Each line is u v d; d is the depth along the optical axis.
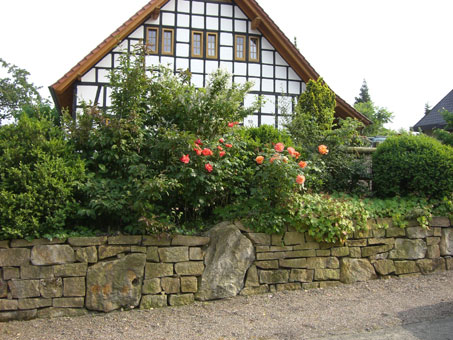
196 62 12.57
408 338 3.81
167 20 12.52
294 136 7.83
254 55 13.01
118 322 4.42
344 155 7.55
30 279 4.52
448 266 6.41
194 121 5.81
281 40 12.81
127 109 5.67
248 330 4.15
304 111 10.00
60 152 5.20
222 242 5.27
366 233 5.96
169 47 12.51
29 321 4.44
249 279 5.32
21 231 4.51
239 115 6.29
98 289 4.68
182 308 4.84
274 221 5.42
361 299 5.09
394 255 6.09
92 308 4.64
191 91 5.88
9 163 4.79
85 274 4.67
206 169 5.32
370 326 4.16
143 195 4.88
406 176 6.65
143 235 4.96
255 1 12.66
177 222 5.60
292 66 13.09
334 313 4.59
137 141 5.46
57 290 4.58
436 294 5.21
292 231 5.61
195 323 4.38
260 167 6.12
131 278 4.80
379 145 7.39
